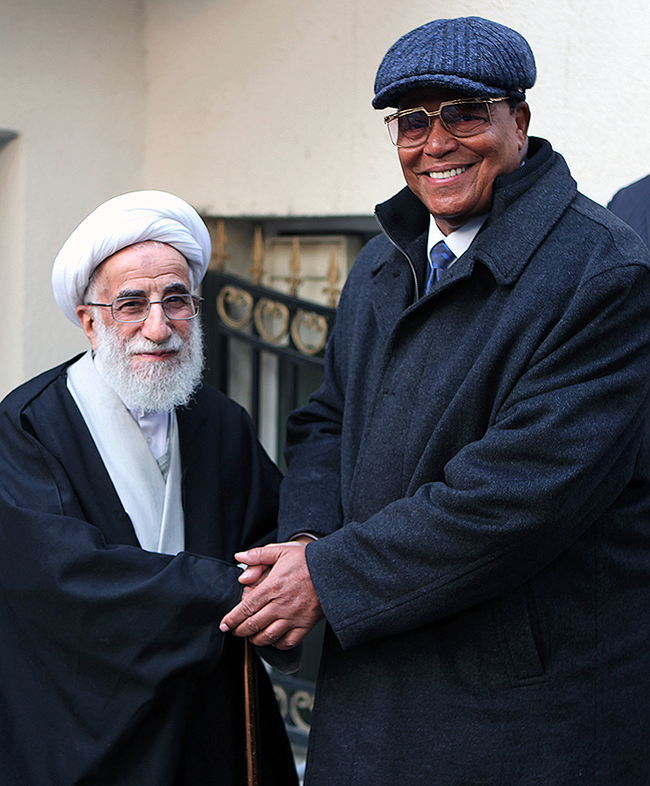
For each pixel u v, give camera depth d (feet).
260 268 10.65
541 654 5.42
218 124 10.59
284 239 10.94
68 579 5.56
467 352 5.52
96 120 10.69
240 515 6.71
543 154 5.70
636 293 5.20
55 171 10.36
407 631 5.64
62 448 5.92
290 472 6.68
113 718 5.62
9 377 10.48
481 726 5.42
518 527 5.07
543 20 8.28
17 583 5.69
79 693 5.68
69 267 5.93
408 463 5.67
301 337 10.68
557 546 5.26
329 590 5.45
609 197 8.09
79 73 10.45
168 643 5.57
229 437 6.83
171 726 5.72
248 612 5.61
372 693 5.70
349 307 6.71
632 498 5.75
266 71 10.13
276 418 11.38
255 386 10.77
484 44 5.24
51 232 10.40
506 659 5.42
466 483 5.18
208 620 5.66
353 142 9.54
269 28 10.05
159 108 11.07
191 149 10.85
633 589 5.78
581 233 5.41
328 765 5.79
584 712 5.47
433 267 6.01
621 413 5.20
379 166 9.37
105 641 5.58
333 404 6.80
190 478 6.41
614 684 5.60
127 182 11.09
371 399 6.03
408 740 5.56
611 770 5.58
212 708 6.26
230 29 10.36
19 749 5.82
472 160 5.44
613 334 5.17
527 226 5.45
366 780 5.60
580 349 5.14
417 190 5.73
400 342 5.90
